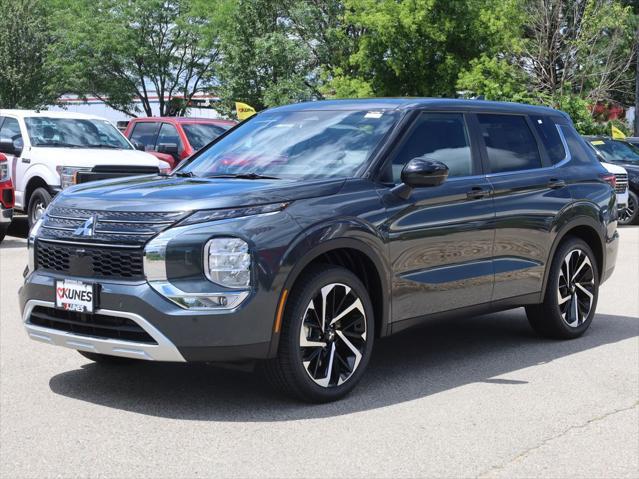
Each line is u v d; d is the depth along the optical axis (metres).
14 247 13.19
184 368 6.25
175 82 51.34
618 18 34.19
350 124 6.18
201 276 4.95
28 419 5.06
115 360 6.32
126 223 5.09
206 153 6.52
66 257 5.28
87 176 12.73
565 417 5.19
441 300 6.10
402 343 7.23
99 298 5.08
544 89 34.12
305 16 37.16
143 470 4.27
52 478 4.16
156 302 4.93
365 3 33.53
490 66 31.81
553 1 33.78
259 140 6.36
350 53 37.53
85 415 5.14
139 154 14.27
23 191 13.99
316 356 5.33
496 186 6.50
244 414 5.17
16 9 34.44
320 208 5.34
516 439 4.78
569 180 7.23
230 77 35.94
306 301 5.20
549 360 6.64
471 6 32.91
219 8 46.41
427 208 5.94
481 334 7.61
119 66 50.50
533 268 6.88
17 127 14.43
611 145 20.09
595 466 4.39
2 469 4.27
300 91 34.72
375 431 4.88
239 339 4.97
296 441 4.70
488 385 5.89
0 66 34.09
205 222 5.00
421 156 6.08
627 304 9.18
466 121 6.57
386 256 5.65
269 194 5.22
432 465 4.36
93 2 49.34
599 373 6.25
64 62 47.94
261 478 4.17
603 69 35.31
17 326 7.66
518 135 7.00
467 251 6.26
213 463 4.37
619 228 18.53
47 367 6.27
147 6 48.72
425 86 33.59
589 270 7.50
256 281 4.99
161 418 5.09
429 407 5.36
